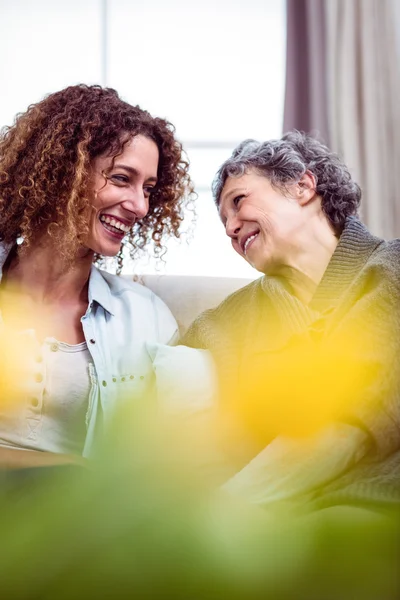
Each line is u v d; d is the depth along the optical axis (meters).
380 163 3.18
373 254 1.37
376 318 1.21
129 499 0.89
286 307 1.41
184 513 0.86
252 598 0.75
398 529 0.84
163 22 3.48
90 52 3.46
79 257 1.57
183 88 3.46
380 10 3.26
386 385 1.15
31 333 1.46
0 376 1.42
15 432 1.42
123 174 1.54
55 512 0.86
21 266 1.58
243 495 1.14
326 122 3.20
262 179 1.50
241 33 3.48
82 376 1.49
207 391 1.43
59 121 1.55
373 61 3.22
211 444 1.38
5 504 0.93
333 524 0.86
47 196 1.54
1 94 3.42
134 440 1.46
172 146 1.69
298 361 1.32
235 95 3.46
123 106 1.60
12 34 3.45
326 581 0.76
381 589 0.76
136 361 1.54
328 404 1.18
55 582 0.76
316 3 3.25
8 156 1.61
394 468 1.11
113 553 0.78
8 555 0.78
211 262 3.32
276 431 1.32
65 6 3.47
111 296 1.65
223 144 3.43
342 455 1.13
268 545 0.80
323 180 1.49
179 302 1.79
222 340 1.52
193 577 0.75
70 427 1.46
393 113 3.21
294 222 1.47
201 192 3.38
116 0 3.48
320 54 3.22
